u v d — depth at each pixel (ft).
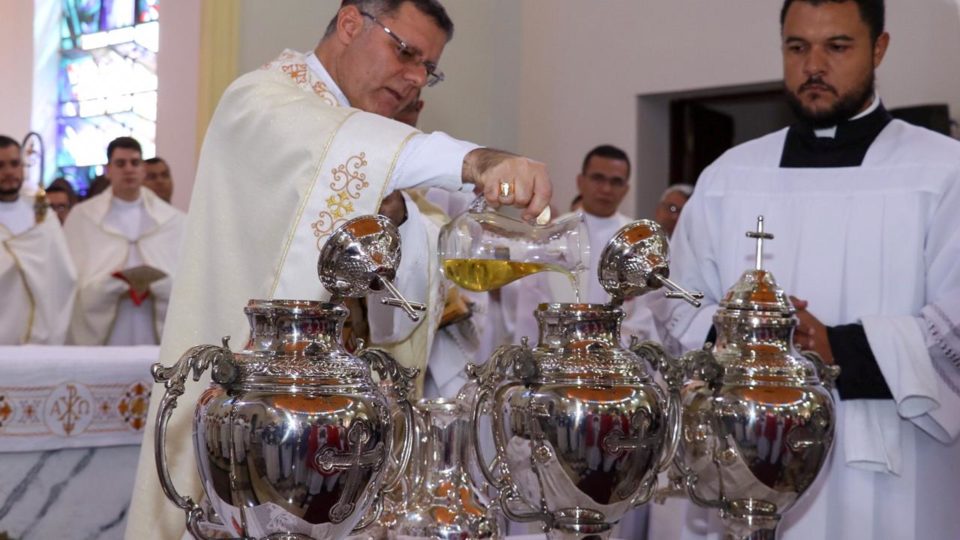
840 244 7.35
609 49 23.58
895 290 7.16
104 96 28.25
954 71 19.80
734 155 8.00
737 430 4.83
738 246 7.62
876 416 6.88
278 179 5.89
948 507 7.07
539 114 24.36
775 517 5.01
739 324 5.06
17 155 17.46
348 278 3.98
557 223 4.94
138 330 17.35
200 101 18.12
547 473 4.19
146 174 20.92
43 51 28.96
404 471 4.53
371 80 6.77
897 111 18.53
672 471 5.17
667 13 22.90
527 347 4.30
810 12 7.43
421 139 5.53
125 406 10.85
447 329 8.18
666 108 24.07
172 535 5.97
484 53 21.20
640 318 12.79
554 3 24.25
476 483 5.03
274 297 5.65
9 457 10.10
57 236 17.29
